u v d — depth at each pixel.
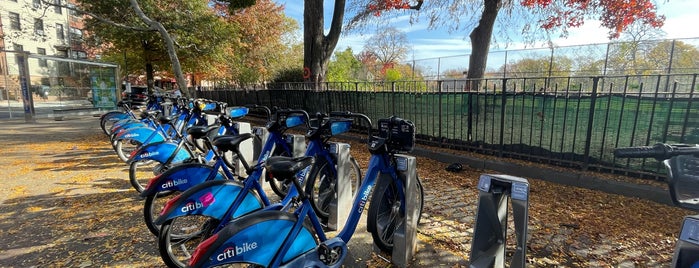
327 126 3.15
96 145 7.42
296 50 27.25
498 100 5.47
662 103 4.03
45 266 2.60
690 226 1.21
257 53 20.33
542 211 3.54
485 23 8.22
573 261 2.60
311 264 2.02
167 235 2.44
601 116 4.44
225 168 2.97
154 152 3.82
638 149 1.24
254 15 18.94
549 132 4.96
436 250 2.77
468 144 5.96
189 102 6.52
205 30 12.39
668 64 8.84
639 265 2.52
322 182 3.36
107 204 3.88
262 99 11.35
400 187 2.58
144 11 11.28
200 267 1.71
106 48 18.05
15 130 9.83
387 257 2.68
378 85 9.25
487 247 2.00
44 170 5.35
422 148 6.30
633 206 3.65
